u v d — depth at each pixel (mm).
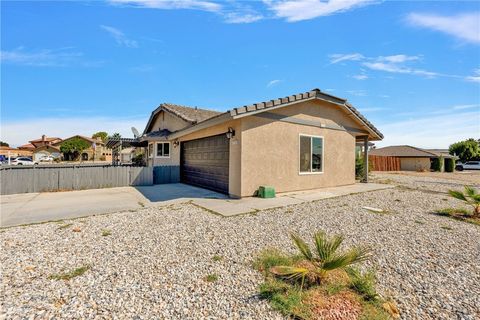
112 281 2912
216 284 2830
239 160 8062
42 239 4359
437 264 3375
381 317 2215
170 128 15766
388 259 3520
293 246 3986
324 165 10492
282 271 2734
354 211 6426
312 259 2896
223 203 7352
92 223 5375
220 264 3344
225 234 4590
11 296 2596
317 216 5902
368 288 2586
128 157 32375
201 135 10781
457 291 2717
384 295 2623
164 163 15148
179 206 7098
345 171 11500
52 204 7473
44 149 48438
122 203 7566
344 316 2232
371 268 3234
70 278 2984
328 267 2623
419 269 3225
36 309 2371
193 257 3580
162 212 6367
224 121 7984
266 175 8555
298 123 9484
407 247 3980
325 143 10523
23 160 36969
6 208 6918
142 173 11945
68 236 4520
